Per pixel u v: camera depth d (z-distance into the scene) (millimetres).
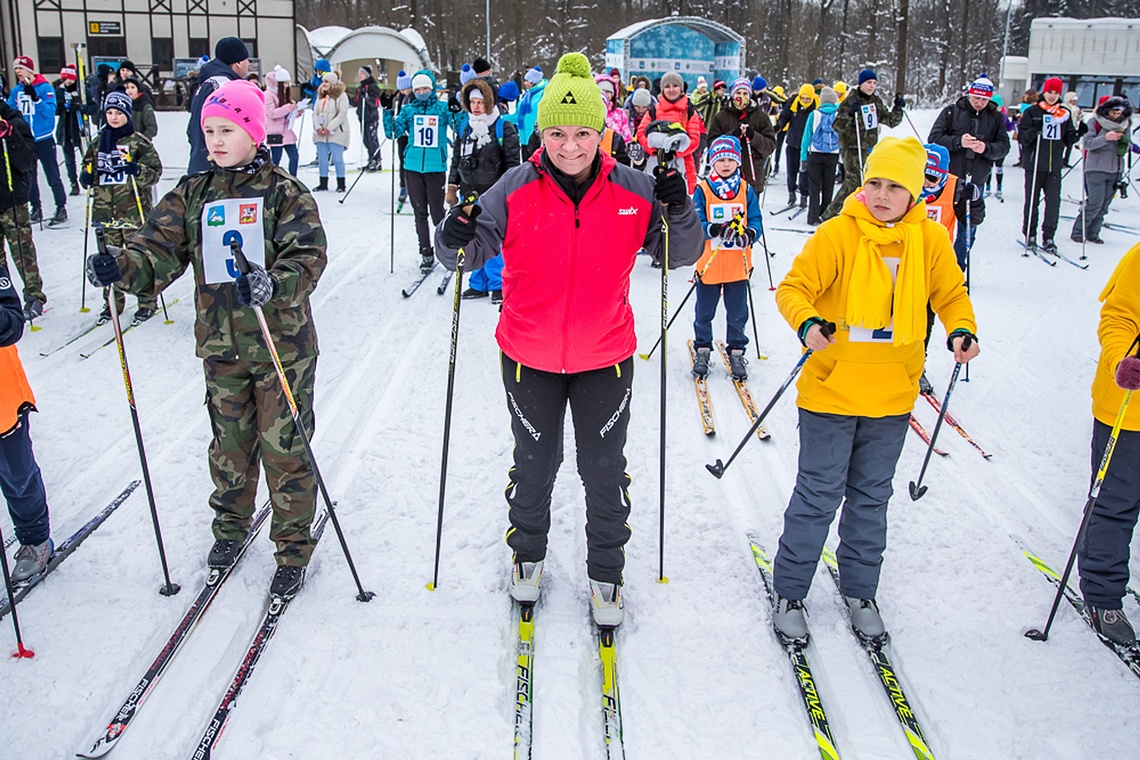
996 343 6414
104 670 2799
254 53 25297
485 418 4805
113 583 3248
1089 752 2559
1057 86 9305
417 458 4316
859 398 2838
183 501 3838
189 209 2977
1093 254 9586
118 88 8836
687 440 4617
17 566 3240
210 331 3008
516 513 3074
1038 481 4273
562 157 2578
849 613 3152
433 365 5621
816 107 11344
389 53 26203
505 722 2637
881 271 2760
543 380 2859
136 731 2551
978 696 2783
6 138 5965
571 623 3094
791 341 6281
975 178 7906
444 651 2932
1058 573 3451
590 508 3018
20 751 2480
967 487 4188
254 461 3289
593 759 2521
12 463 3082
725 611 3174
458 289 2928
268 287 2709
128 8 24547
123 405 4879
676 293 7605
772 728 2633
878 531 3027
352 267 8094
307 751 2506
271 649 2912
